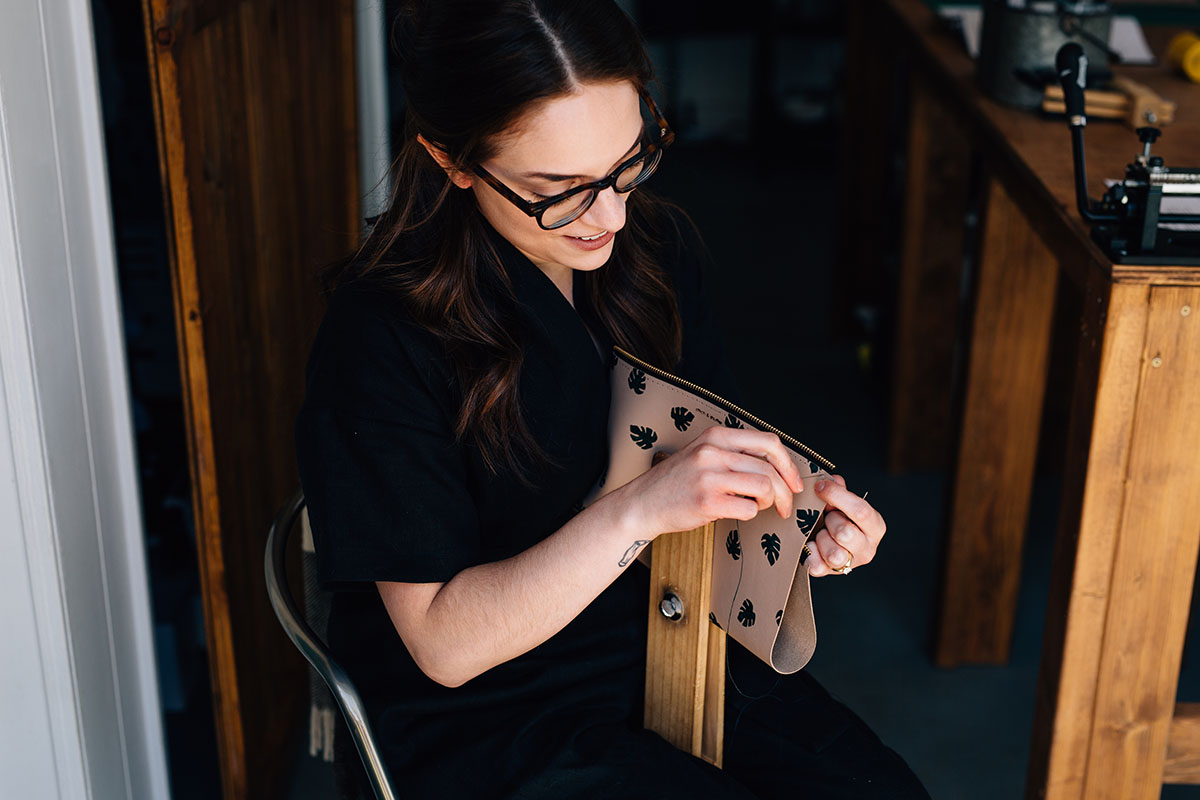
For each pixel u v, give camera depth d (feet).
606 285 4.13
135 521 4.91
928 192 8.87
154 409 7.67
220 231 4.98
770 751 4.00
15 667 4.40
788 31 16.31
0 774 4.55
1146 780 4.75
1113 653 4.55
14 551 4.24
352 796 4.14
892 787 3.87
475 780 3.72
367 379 3.57
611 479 3.97
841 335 12.09
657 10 16.88
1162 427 4.22
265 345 5.83
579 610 3.49
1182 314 4.07
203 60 4.71
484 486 3.81
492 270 3.70
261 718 5.98
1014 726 7.02
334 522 3.55
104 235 4.57
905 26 8.48
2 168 3.87
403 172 3.70
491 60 3.13
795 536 3.52
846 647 7.70
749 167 17.26
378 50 8.82
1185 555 4.39
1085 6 6.08
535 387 3.79
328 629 4.16
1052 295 6.66
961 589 7.31
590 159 3.26
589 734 3.80
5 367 4.04
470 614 3.50
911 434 9.61
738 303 12.98
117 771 4.92
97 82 4.47
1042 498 9.27
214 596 5.16
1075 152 4.44
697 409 3.70
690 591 3.77
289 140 6.29
